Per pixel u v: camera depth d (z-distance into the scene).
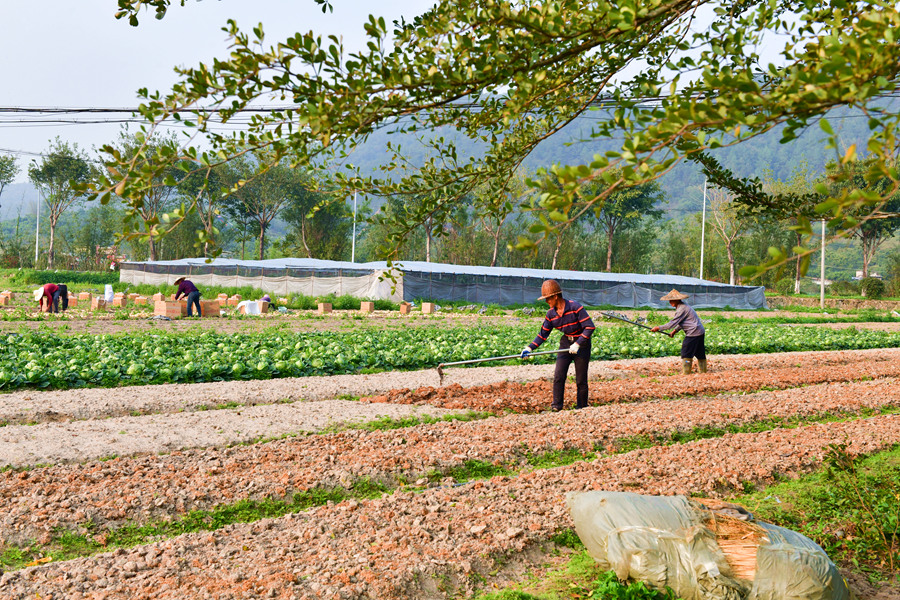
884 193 2.10
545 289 10.40
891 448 8.56
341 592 4.37
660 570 4.31
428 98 3.11
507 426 9.02
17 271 60.97
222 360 13.88
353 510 5.91
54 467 6.74
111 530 5.52
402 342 18.45
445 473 7.23
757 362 18.12
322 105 2.88
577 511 5.10
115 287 47.94
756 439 8.73
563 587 4.75
